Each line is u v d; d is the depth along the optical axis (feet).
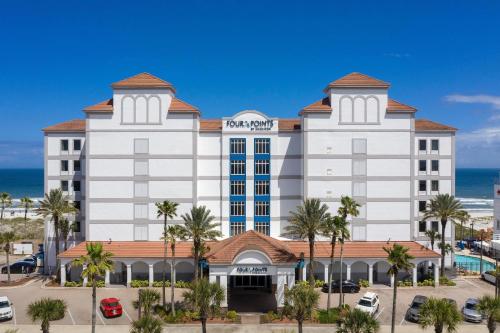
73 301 181.78
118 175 222.48
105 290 199.00
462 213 215.10
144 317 125.59
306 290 138.00
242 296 192.85
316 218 168.66
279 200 230.68
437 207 215.92
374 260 205.67
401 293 194.39
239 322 159.53
